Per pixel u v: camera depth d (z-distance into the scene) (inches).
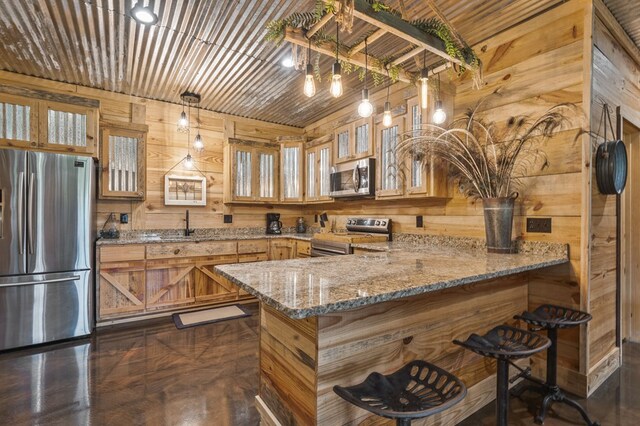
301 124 195.3
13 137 113.1
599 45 83.1
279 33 63.1
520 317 72.0
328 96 150.5
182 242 140.0
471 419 70.6
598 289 84.6
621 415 72.2
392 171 121.0
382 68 75.1
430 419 64.1
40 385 82.3
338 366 51.1
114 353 101.4
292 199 175.5
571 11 81.4
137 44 106.3
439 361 64.7
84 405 73.9
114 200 146.1
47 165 111.0
